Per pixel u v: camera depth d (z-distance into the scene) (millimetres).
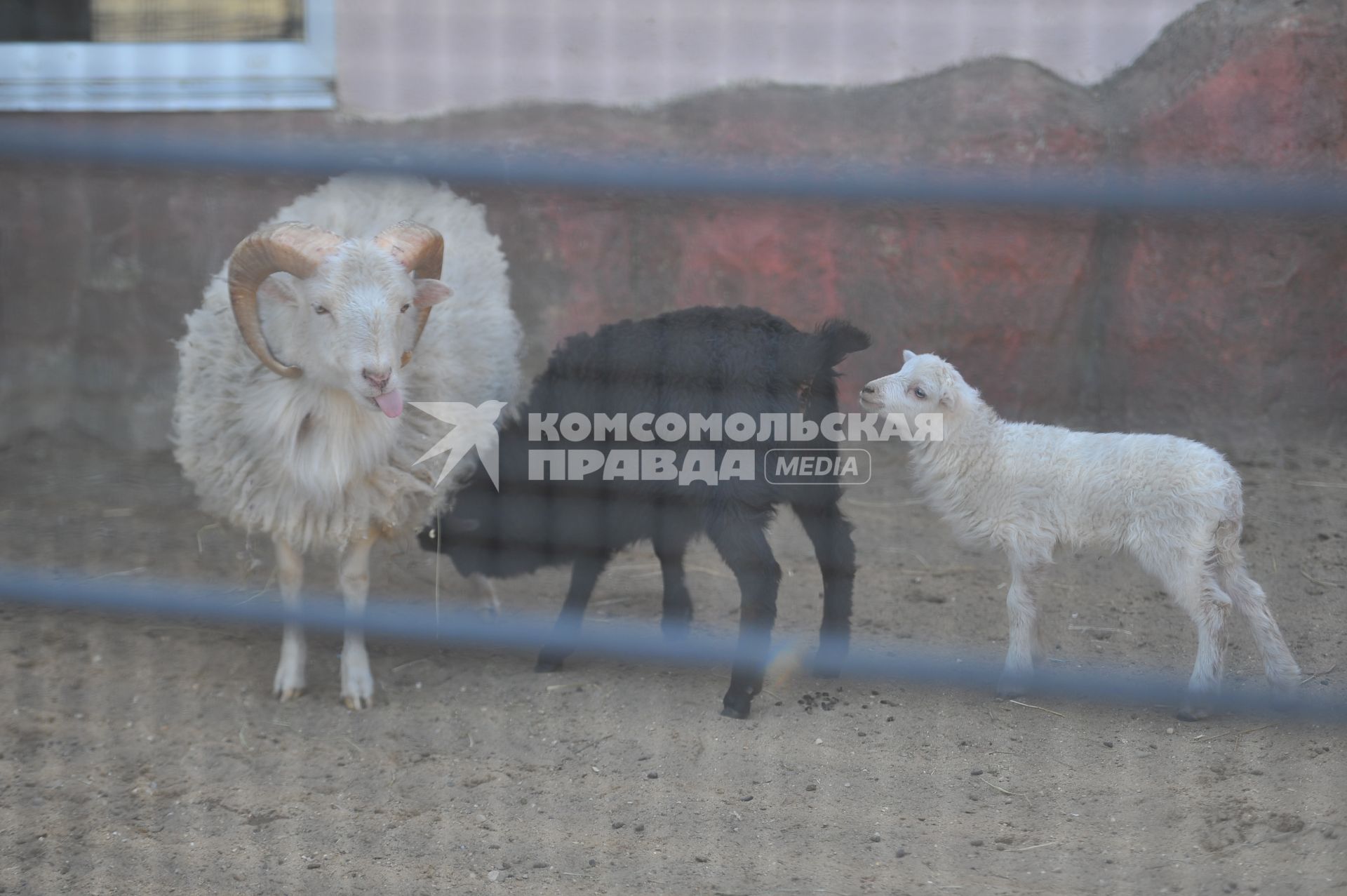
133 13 9250
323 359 5242
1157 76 8883
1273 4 8609
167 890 4344
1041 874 4281
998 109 8711
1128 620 6570
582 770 5238
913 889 4207
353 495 5793
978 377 8672
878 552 7555
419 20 9000
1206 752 5145
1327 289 8016
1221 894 4059
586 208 7234
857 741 5402
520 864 4477
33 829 4785
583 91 9008
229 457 5859
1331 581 6855
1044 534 5633
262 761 5379
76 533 7711
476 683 6168
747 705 5676
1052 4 9062
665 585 6426
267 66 9078
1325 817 4480
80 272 9031
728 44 8977
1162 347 8422
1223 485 5316
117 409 9180
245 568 7230
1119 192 2811
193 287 8945
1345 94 8352
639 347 5879
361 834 4727
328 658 6484
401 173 3219
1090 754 5191
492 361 6586
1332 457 8164
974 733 5438
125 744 5516
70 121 9008
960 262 8422
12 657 6332
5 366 9125
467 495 6297
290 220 5977
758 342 5719
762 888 4242
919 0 8969
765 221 8336
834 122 8742
